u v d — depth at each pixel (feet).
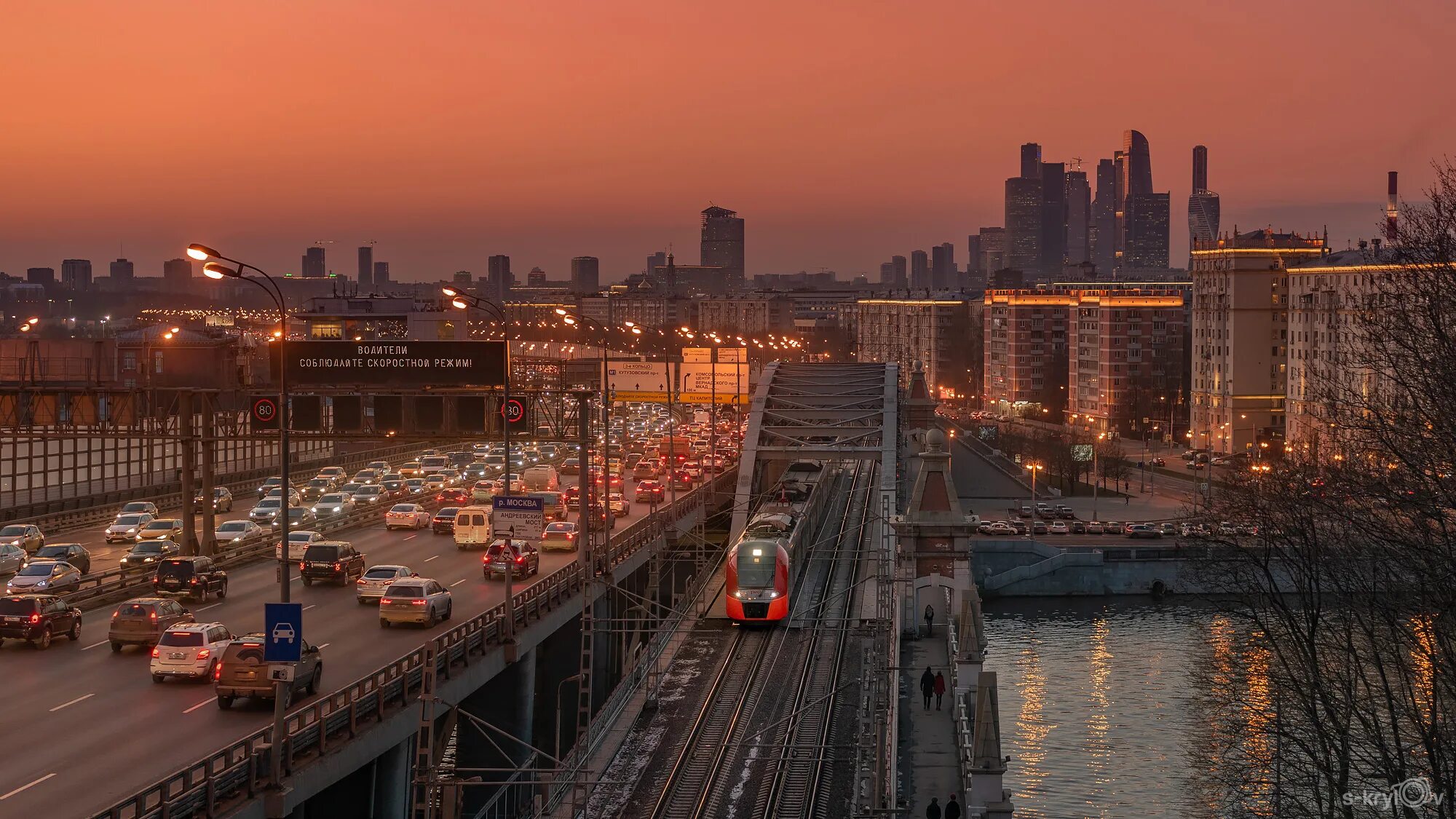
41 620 207.21
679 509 376.68
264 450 469.98
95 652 205.98
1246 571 308.60
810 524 343.67
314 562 262.26
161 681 185.57
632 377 408.67
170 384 343.87
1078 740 318.24
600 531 339.98
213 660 186.91
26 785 141.28
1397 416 193.36
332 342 258.98
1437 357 188.34
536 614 230.89
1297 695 224.94
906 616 267.80
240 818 133.28
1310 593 244.22
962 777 188.65
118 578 267.18
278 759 138.51
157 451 414.62
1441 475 186.09
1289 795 207.72
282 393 180.65
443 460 497.46
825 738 193.47
